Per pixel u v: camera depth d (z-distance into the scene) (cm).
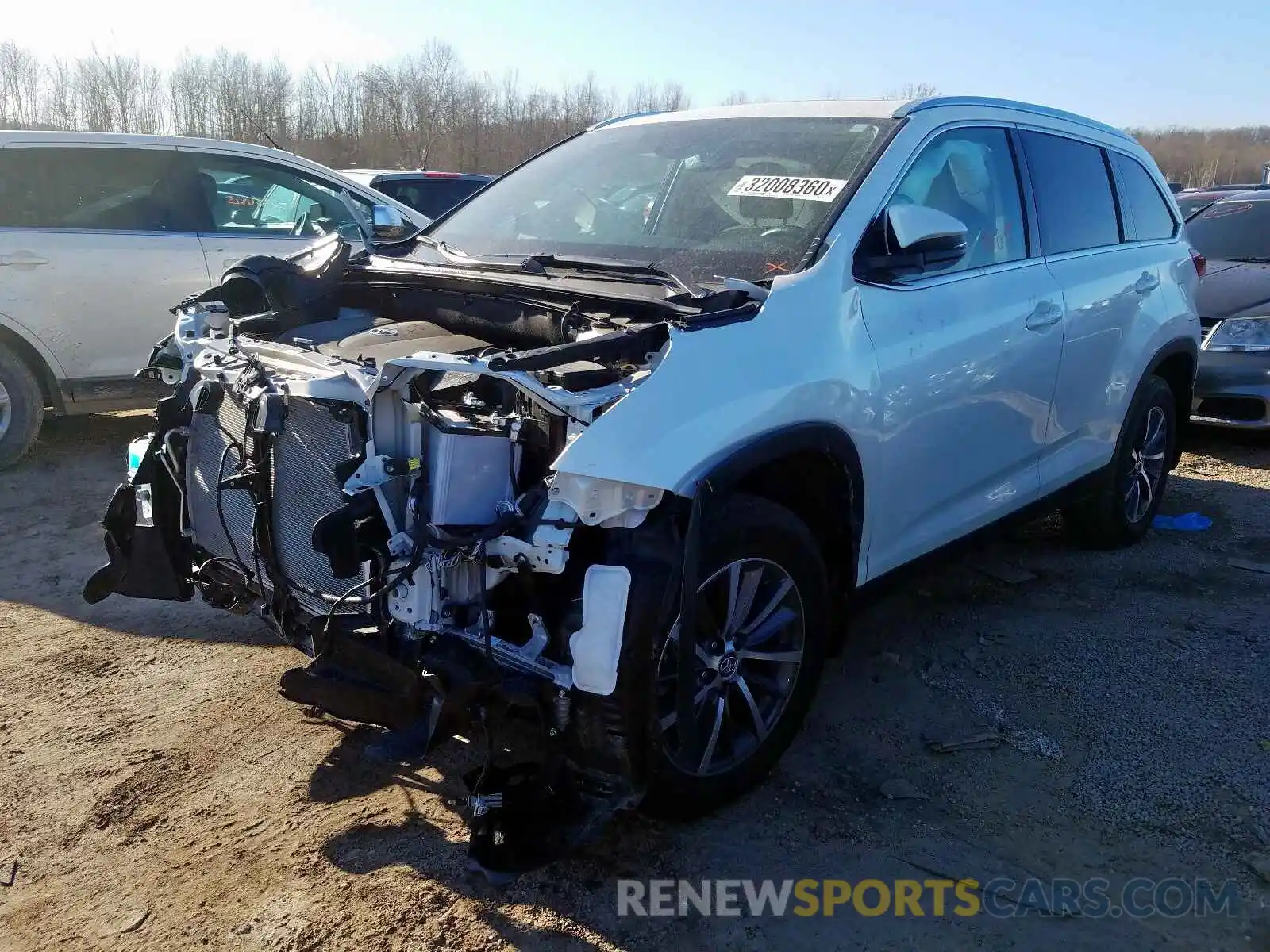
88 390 627
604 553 253
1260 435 751
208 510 317
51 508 553
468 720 248
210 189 670
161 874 267
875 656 395
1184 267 512
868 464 314
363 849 277
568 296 295
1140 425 491
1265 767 318
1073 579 474
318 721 343
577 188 397
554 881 266
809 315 296
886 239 331
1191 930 251
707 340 267
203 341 324
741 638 288
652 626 246
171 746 327
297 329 334
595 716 246
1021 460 404
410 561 245
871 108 372
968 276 361
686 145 392
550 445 248
